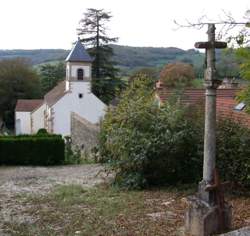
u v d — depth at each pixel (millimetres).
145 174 12289
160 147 11961
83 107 50000
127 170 12359
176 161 12133
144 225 8078
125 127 12672
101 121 17391
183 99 13734
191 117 12516
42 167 19516
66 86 50688
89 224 8297
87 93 50000
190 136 11977
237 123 11828
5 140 20531
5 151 20500
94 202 10180
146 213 8984
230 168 11023
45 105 56375
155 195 10945
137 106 12938
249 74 8555
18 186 13148
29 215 9234
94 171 16672
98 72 56156
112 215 8883
